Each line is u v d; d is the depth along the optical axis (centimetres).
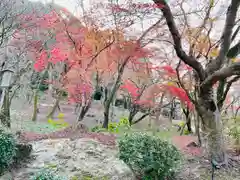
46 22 724
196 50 486
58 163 445
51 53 748
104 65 770
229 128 533
